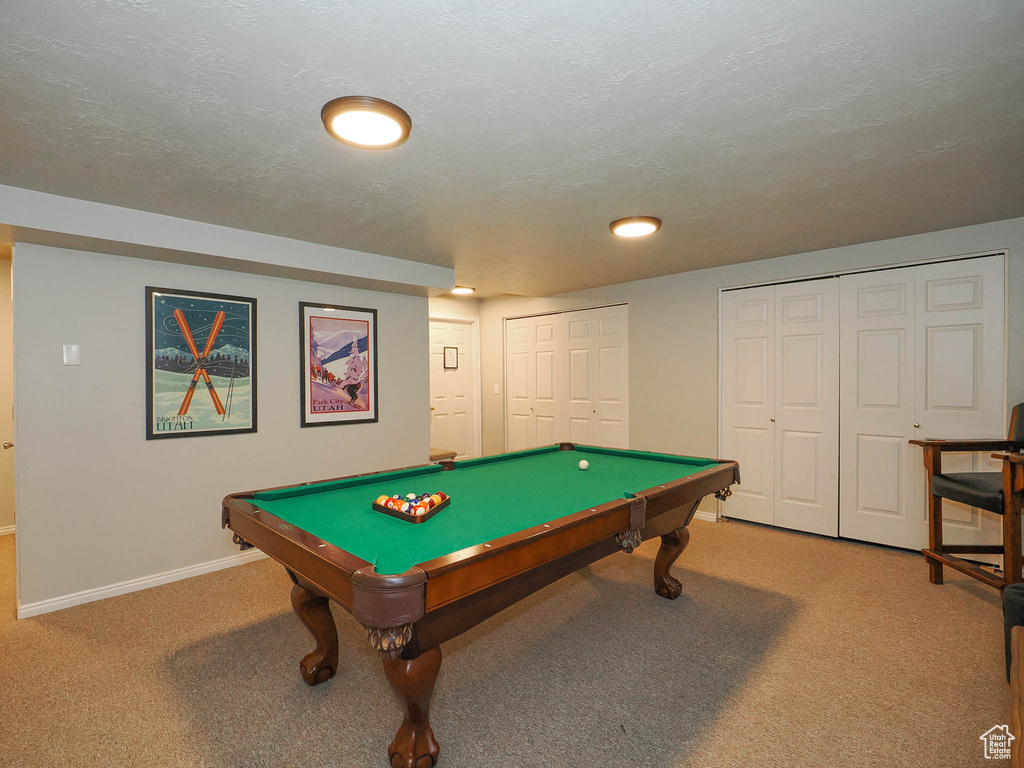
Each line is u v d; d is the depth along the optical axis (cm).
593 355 526
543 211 276
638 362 480
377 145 186
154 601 277
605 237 329
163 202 255
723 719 180
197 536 316
